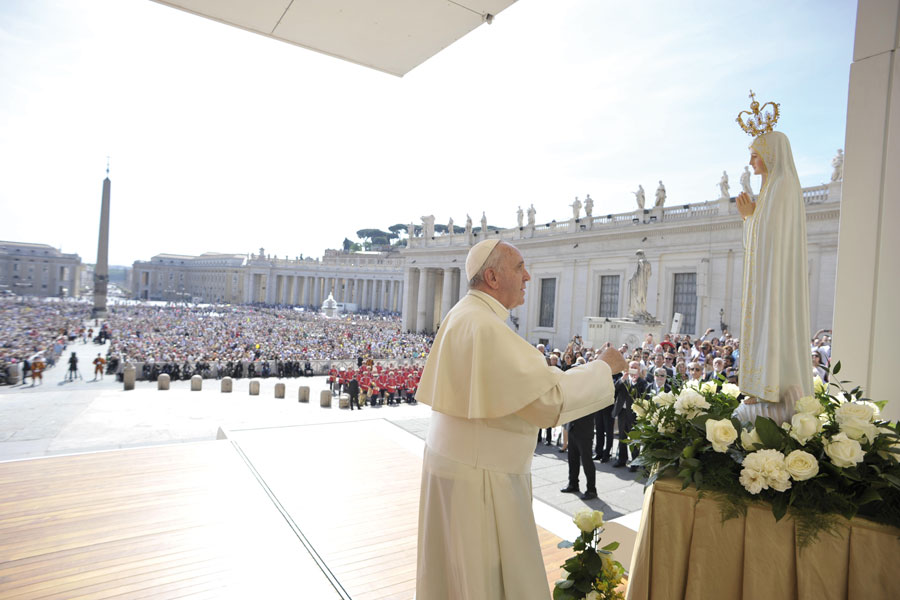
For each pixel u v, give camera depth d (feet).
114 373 77.00
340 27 16.38
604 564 7.84
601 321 63.52
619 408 23.93
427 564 7.11
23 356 84.64
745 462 6.42
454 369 6.86
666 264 92.58
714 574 6.63
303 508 15.42
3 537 12.98
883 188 9.75
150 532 13.50
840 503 6.02
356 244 502.79
